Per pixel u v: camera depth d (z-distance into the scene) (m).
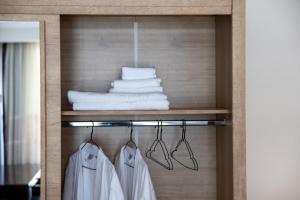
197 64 2.52
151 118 2.51
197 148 2.52
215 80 2.52
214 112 2.12
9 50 2.09
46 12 2.04
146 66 2.51
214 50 2.52
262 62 2.68
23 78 2.12
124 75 2.30
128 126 2.33
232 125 2.08
